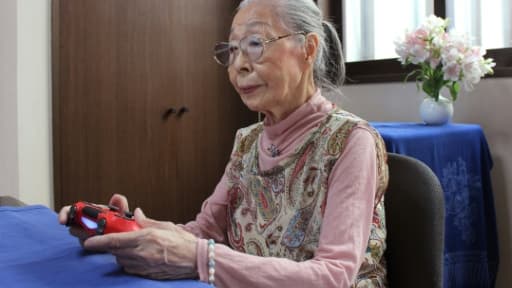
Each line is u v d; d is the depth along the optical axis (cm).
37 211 96
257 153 99
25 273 62
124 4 243
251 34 88
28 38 216
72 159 231
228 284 64
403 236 90
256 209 96
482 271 179
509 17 212
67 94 228
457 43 179
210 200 108
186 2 264
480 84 204
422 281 87
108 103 241
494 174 202
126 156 249
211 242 66
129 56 246
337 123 88
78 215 71
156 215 261
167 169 264
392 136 160
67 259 67
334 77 101
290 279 67
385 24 259
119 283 58
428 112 189
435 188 90
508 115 197
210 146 280
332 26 99
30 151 219
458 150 177
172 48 261
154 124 258
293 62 90
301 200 88
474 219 180
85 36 231
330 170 85
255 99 90
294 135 92
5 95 224
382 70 245
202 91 275
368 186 81
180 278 62
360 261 76
